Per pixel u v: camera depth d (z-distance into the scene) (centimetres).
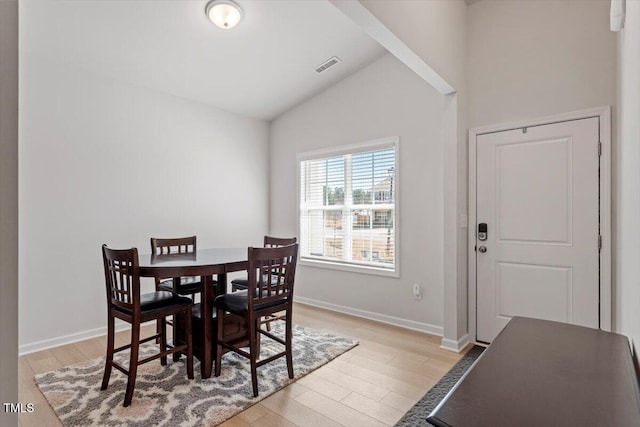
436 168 324
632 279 142
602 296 245
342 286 395
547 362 103
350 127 387
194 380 229
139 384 223
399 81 349
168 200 365
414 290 338
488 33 296
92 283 310
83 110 305
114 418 186
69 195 297
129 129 336
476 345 297
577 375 94
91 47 280
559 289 263
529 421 72
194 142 389
